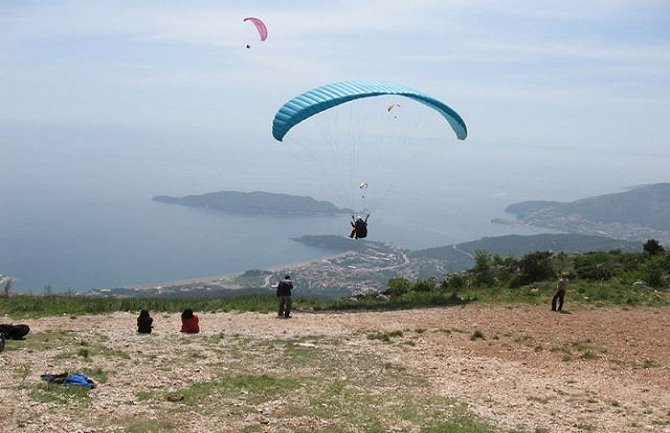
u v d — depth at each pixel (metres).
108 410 12.19
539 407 14.05
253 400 13.31
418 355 18.23
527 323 22.69
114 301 27.78
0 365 14.88
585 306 25.73
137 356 16.84
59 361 15.62
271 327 21.88
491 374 16.59
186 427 11.54
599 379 16.47
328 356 17.75
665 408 14.31
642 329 21.77
